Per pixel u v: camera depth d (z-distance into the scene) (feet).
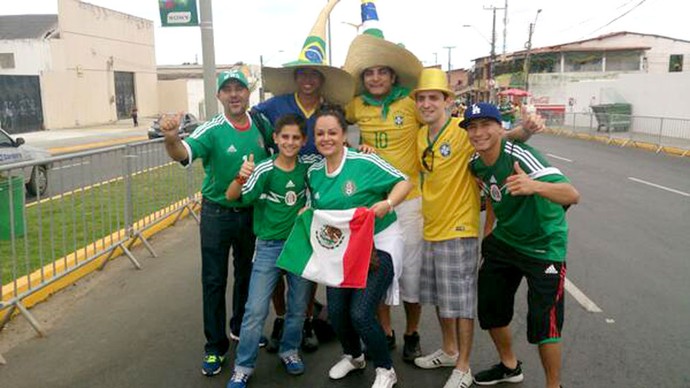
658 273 20.35
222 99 12.76
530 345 14.56
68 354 14.07
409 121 13.16
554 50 160.66
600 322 15.89
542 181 10.52
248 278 14.20
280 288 14.26
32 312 16.74
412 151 13.32
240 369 12.34
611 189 38.99
